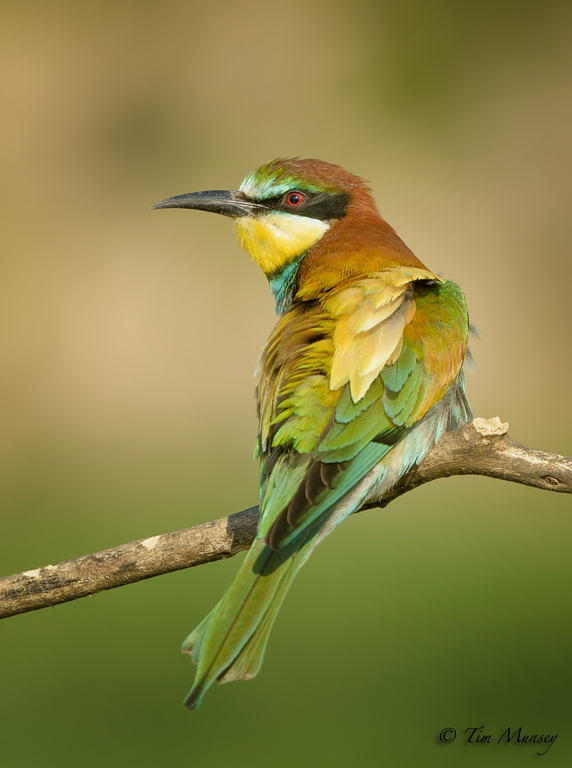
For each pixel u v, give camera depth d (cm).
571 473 448
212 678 377
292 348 473
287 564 405
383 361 466
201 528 461
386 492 489
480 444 461
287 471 436
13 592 462
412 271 521
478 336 562
